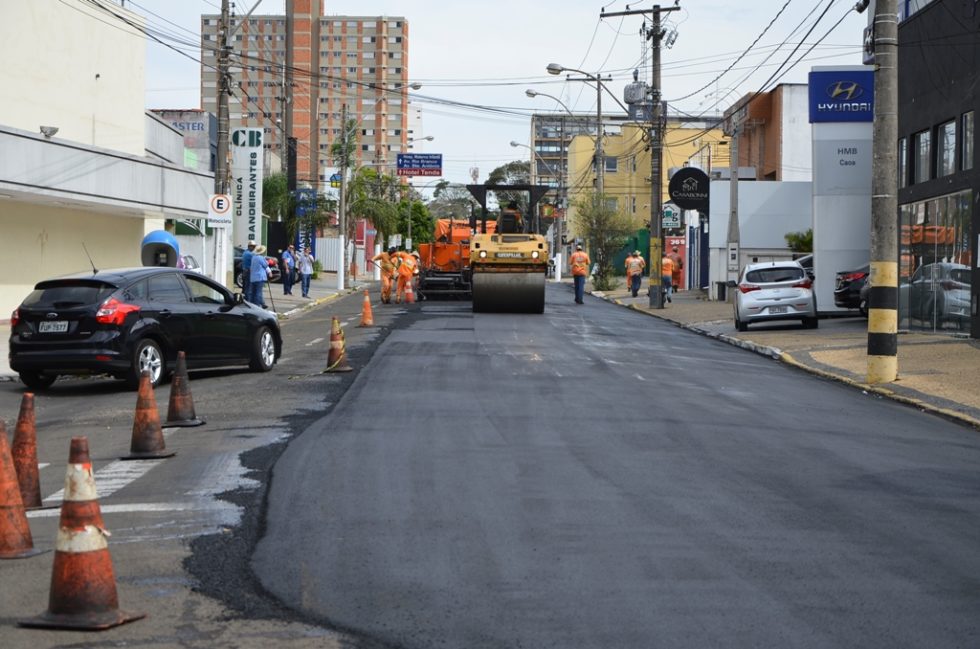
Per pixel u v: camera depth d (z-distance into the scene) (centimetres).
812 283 2833
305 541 737
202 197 3550
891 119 1720
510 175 12369
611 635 557
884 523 799
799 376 1897
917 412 1470
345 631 562
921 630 566
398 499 858
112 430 1252
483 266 3197
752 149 6194
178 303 1672
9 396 1588
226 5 3020
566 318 3142
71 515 571
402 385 1588
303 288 4397
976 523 805
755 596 621
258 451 1066
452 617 583
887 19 1703
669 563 686
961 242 2367
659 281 3919
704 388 1628
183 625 571
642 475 958
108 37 3294
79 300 1570
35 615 586
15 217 2791
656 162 3972
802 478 961
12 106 2806
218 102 3036
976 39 2270
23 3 2834
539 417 1288
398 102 15350
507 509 826
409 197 11125
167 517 811
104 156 2831
